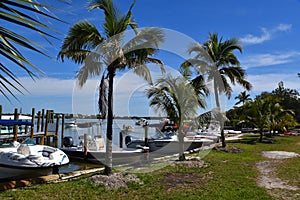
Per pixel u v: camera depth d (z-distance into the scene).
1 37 1.61
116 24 7.05
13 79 1.70
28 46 1.65
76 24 6.85
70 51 7.09
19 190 6.19
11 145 10.24
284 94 55.06
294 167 9.30
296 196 5.92
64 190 6.18
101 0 6.87
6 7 1.51
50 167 8.56
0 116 16.91
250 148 15.41
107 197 5.77
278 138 23.14
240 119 21.95
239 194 6.01
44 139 20.72
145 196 5.86
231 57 15.00
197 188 6.52
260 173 8.30
